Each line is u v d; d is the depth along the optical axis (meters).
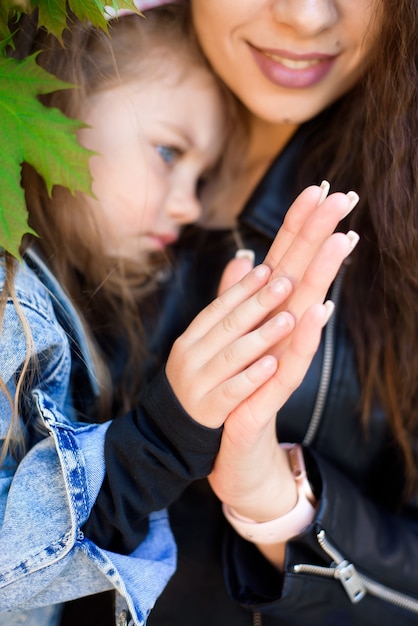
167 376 0.57
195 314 0.78
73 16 0.67
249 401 0.56
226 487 0.61
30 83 0.55
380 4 0.66
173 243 0.79
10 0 0.54
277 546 0.67
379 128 0.70
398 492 0.77
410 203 0.70
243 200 0.81
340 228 0.76
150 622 0.74
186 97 0.72
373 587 0.68
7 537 0.56
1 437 0.58
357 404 0.74
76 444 0.58
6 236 0.54
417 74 0.68
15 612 0.62
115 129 0.70
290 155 0.76
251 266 0.68
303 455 0.68
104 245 0.72
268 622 0.72
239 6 0.66
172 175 0.75
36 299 0.60
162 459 0.57
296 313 0.55
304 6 0.64
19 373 0.60
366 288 0.74
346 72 0.70
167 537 0.63
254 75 0.70
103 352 0.73
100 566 0.57
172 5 0.74
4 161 0.54
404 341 0.73
